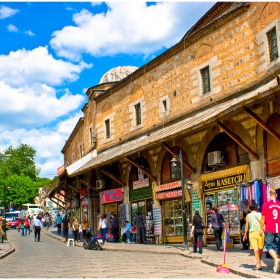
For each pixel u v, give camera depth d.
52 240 33.00
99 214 32.28
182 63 23.62
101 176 31.58
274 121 16.33
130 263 14.31
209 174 19.86
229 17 20.16
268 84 16.53
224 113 15.18
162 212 23.69
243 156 18.44
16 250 22.92
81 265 14.05
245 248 16.95
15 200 91.19
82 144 41.53
